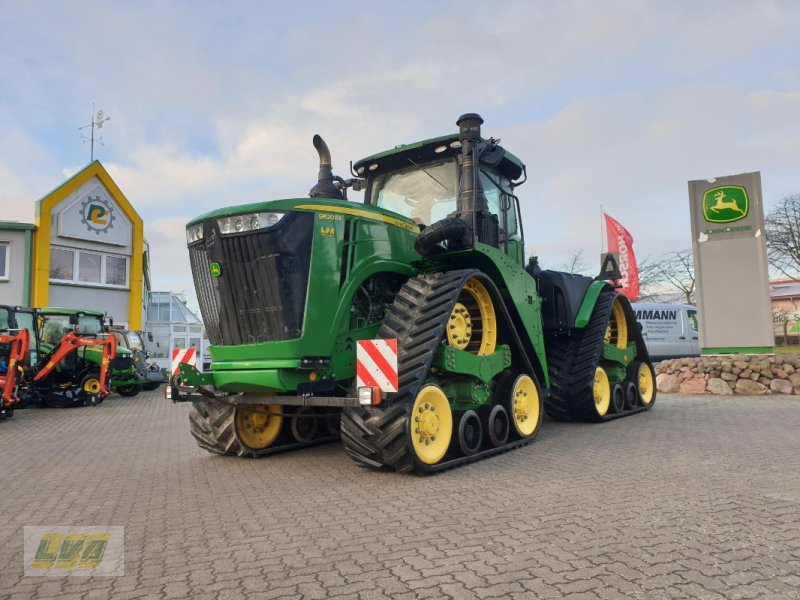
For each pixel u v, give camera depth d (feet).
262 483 16.37
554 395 26.43
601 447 20.33
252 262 16.90
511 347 21.68
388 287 19.83
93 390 47.85
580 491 14.24
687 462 17.42
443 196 22.16
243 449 19.97
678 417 28.14
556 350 27.40
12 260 63.87
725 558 9.75
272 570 9.77
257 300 16.94
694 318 69.36
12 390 36.50
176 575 9.71
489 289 19.95
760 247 40.27
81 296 68.44
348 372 17.84
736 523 11.57
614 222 69.77
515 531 11.28
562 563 9.62
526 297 22.59
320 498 14.34
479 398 18.92
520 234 24.44
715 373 39.27
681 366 41.42
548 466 17.28
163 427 31.53
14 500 15.43
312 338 16.72
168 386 19.40
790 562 9.55
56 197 65.67
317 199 17.57
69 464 20.76
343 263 17.72
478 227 20.20
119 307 71.67
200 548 11.01
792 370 37.32
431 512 12.75
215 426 19.99
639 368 31.50
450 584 8.92
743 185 40.93
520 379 21.57
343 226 17.89
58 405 44.70
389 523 12.06
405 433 15.44
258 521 12.62
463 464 17.62
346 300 17.61
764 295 39.99
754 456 18.13
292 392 17.43
